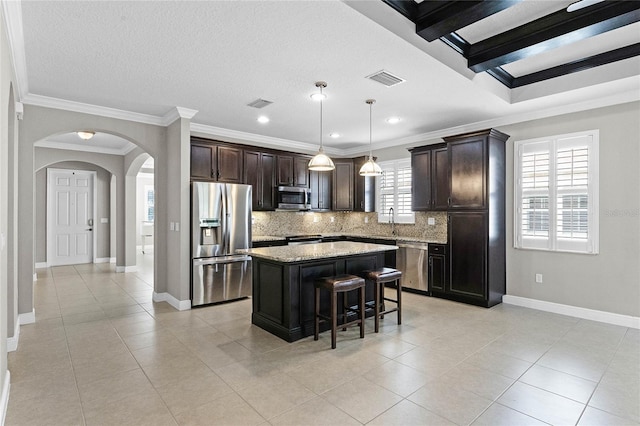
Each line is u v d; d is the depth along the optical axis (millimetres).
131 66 3119
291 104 4203
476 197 4578
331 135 5938
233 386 2500
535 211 4449
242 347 3227
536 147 4438
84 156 7023
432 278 5098
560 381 2568
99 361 2908
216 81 3475
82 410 2203
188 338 3449
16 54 2676
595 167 3967
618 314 3830
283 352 3107
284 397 2354
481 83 3637
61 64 3070
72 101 4055
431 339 3416
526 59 3547
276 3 2195
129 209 7332
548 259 4352
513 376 2645
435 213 5605
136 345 3262
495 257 4586
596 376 2645
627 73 3342
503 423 2070
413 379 2602
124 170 7398
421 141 5844
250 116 4746
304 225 6855
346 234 6734
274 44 2715
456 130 5305
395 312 4316
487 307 4484
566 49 3320
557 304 4277
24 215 3846
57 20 2375
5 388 2264
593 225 3986
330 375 2668
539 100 4023
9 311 3125
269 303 3662
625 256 3783
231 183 5188
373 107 4297
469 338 3436
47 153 6664
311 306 3574
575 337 3453
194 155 4871
